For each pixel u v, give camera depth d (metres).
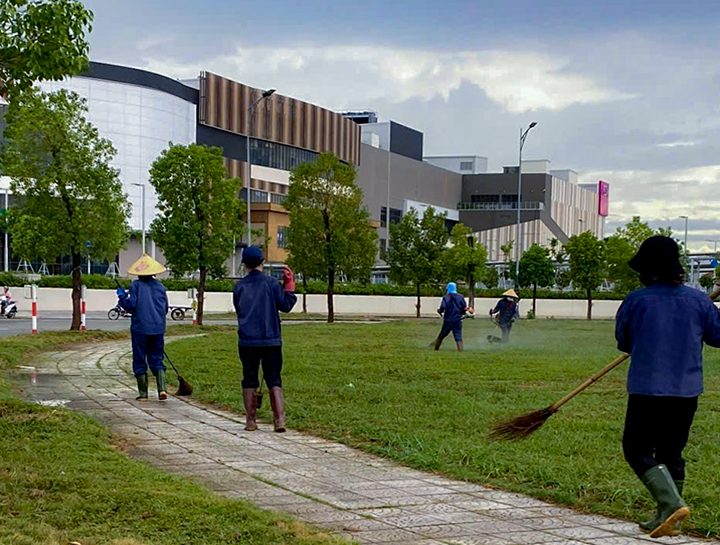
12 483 5.31
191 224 26.33
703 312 4.90
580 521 5.21
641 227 49.22
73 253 21.00
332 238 34.09
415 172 105.69
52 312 39.88
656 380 4.78
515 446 7.36
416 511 5.38
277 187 79.25
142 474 5.80
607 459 6.91
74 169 20.09
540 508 5.52
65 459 6.22
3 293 39.47
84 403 9.94
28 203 20.36
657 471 4.73
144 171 65.56
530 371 14.32
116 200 20.86
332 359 15.95
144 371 10.34
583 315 56.56
